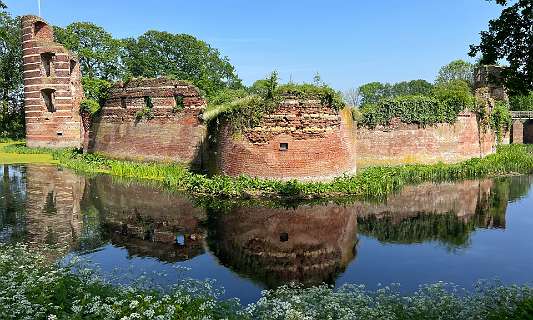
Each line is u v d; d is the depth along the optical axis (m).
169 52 75.12
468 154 33.84
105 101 36.47
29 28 44.97
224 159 24.44
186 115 30.56
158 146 31.97
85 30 65.75
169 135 31.42
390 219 18.66
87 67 66.50
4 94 68.56
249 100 23.33
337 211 19.77
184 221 18.27
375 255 14.29
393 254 14.38
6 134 66.38
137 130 33.28
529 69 9.65
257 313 8.98
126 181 27.20
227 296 11.20
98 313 8.14
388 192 23.73
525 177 28.95
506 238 16.06
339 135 24.02
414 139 31.95
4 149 45.16
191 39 75.06
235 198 22.00
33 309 8.30
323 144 23.33
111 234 16.61
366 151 31.66
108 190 24.53
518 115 59.62
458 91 33.25
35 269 10.02
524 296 8.93
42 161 36.50
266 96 23.14
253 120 23.03
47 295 8.81
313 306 8.99
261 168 23.06
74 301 8.54
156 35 74.38
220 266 13.31
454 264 13.45
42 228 17.39
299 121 22.92
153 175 28.56
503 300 8.94
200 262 13.67
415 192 24.11
